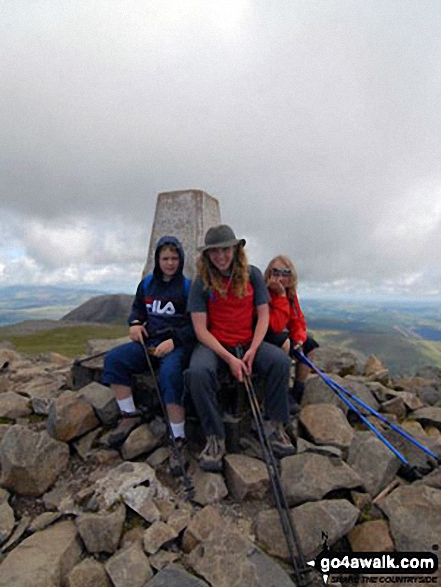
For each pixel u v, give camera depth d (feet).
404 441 5.97
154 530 4.28
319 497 4.67
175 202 10.20
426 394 8.61
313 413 6.40
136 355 5.92
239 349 5.82
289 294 6.67
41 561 3.92
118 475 5.07
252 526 4.55
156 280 6.39
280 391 5.50
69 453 5.73
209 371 5.19
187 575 3.77
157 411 6.31
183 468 5.08
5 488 5.11
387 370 9.50
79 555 4.21
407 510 4.44
